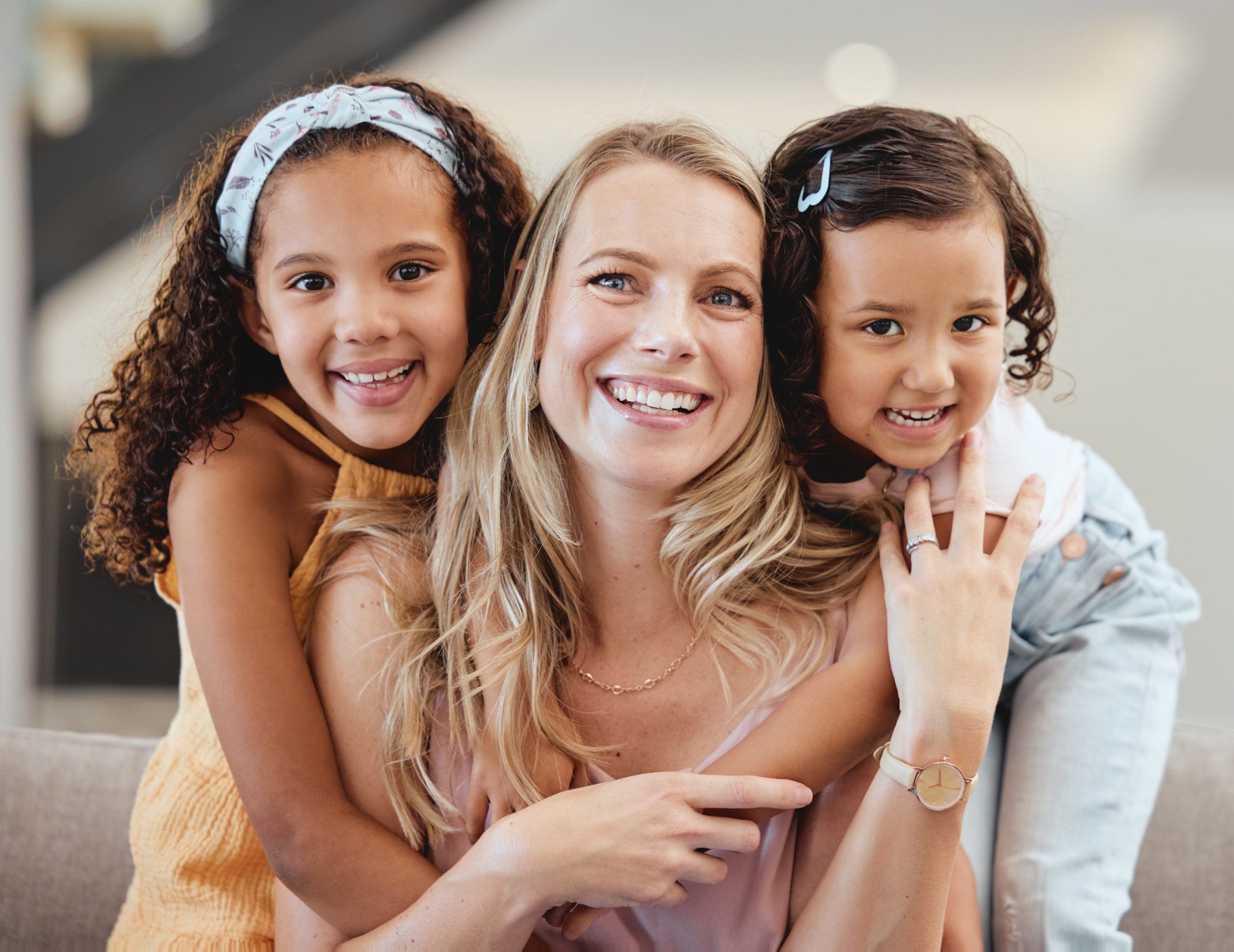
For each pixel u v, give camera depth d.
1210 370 3.69
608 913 1.21
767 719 1.18
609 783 1.12
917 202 1.18
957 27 3.78
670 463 1.12
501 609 1.25
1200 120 3.76
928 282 1.19
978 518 1.24
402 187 1.26
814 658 1.23
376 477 1.40
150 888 1.42
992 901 1.48
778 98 3.93
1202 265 3.67
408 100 1.33
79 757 1.66
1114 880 1.45
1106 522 1.62
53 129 3.43
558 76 3.88
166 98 3.45
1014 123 3.93
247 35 3.44
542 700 1.22
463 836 1.23
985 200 1.22
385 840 1.19
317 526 1.38
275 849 1.18
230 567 1.27
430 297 1.28
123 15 3.38
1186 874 1.53
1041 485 1.30
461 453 1.31
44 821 1.61
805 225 1.23
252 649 1.23
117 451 1.39
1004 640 1.15
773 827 1.20
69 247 3.51
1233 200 3.81
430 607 1.28
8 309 3.24
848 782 1.22
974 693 1.11
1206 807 1.57
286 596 1.30
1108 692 1.56
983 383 1.24
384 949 1.12
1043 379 1.46
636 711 1.25
